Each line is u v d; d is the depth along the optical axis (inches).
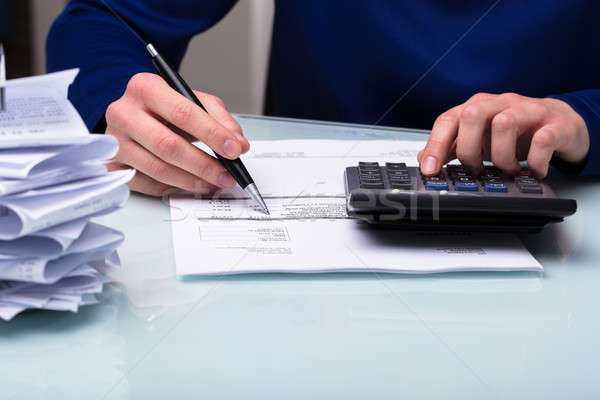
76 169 13.5
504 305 14.8
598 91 26.5
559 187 23.2
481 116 20.3
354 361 12.2
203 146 23.9
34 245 13.0
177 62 38.4
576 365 12.4
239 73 65.9
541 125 22.0
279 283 15.4
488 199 17.3
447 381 11.7
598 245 18.4
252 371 11.8
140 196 20.5
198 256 16.2
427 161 19.4
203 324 13.4
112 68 28.4
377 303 14.7
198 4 37.6
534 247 18.2
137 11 35.0
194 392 11.1
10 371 11.6
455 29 36.7
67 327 13.1
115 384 11.2
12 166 12.5
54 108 13.6
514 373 12.0
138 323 13.4
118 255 15.5
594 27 35.7
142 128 19.7
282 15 42.0
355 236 17.8
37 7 90.7
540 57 36.1
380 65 38.5
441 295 15.2
